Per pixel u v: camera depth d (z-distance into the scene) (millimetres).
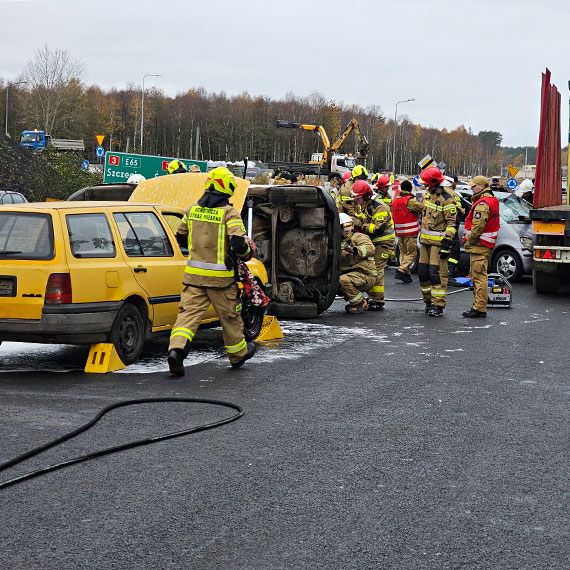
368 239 13555
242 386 7852
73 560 4023
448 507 4805
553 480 5312
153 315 8914
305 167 52344
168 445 5918
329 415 6824
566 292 16891
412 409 7078
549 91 15617
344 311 13773
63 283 7895
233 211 8305
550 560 4113
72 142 69250
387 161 133500
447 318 12953
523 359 9547
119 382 7926
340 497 4934
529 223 18703
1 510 4660
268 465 5504
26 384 7785
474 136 196750
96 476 5238
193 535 4340
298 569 3957
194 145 118125
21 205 8367
